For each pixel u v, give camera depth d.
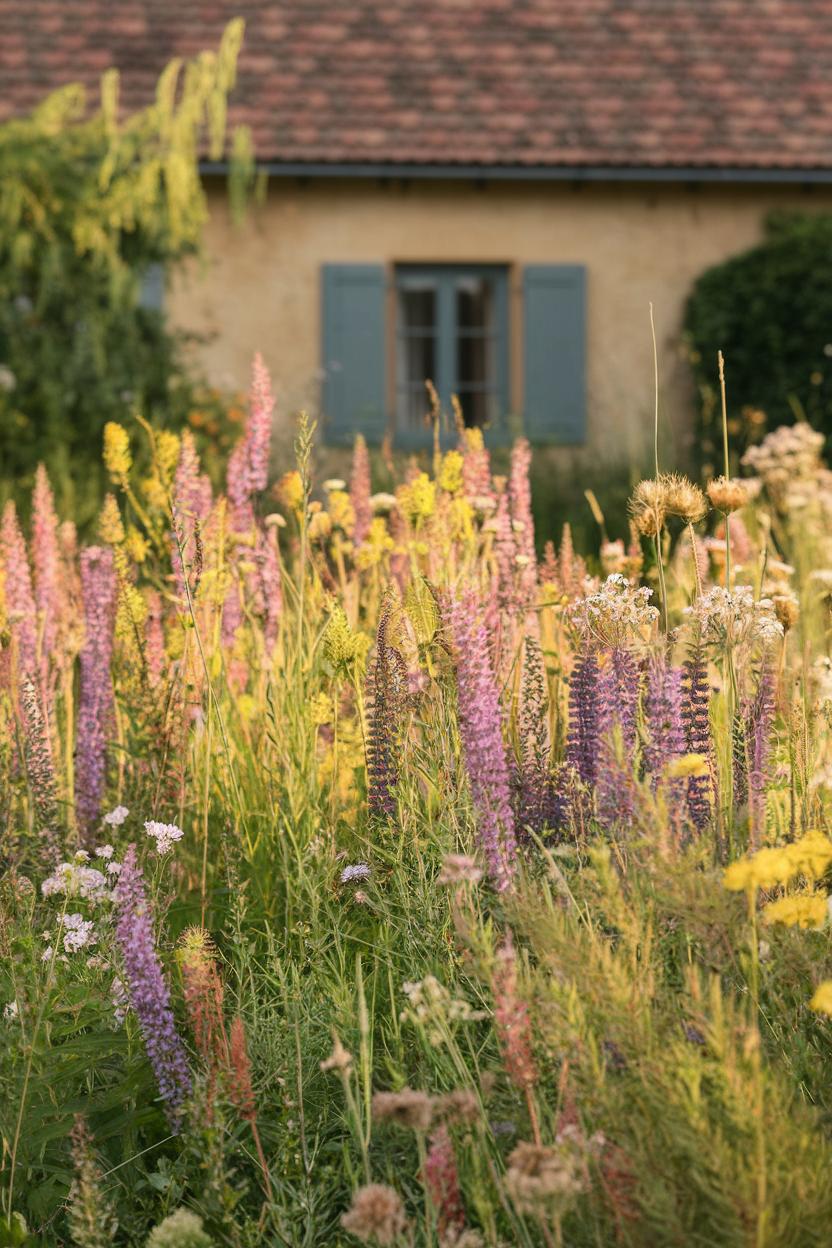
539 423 13.83
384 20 14.54
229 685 4.53
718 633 3.26
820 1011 2.56
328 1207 2.71
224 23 14.34
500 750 3.00
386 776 3.49
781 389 13.00
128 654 4.23
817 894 2.86
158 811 3.83
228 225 13.59
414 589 3.59
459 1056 2.60
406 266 14.05
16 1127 2.72
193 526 4.18
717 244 13.95
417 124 13.61
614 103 13.99
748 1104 2.10
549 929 2.42
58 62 13.86
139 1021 2.81
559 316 13.88
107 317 10.17
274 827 3.80
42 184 9.94
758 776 3.18
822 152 13.67
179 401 10.62
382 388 13.72
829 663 3.84
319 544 5.04
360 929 3.40
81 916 3.23
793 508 7.51
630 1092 2.32
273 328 13.64
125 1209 2.73
